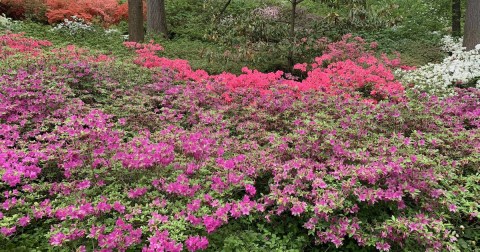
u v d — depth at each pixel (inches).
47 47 297.3
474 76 269.3
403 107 165.9
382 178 122.9
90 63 229.6
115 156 129.3
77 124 136.8
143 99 199.5
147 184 128.6
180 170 130.9
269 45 337.7
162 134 150.8
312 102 190.4
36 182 135.5
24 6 441.1
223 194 119.7
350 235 107.4
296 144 142.3
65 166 128.5
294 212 109.3
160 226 105.5
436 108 181.3
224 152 149.4
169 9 538.0
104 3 478.6
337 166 127.7
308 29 378.0
